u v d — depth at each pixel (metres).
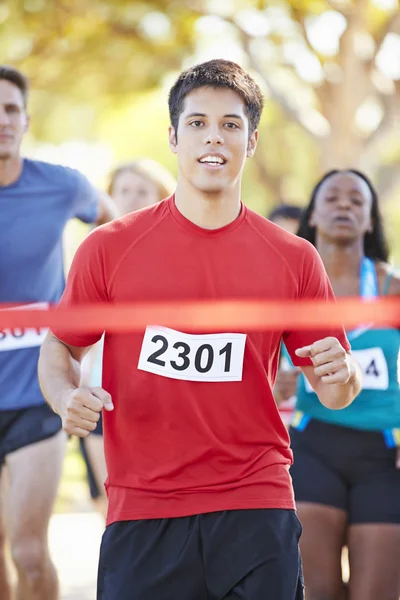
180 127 6.59
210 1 24.36
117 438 6.61
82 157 33.34
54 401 6.47
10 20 24.23
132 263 6.59
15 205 9.55
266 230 6.73
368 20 23.33
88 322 6.57
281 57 24.39
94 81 26.30
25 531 9.24
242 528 6.36
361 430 8.86
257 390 6.52
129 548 6.43
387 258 9.83
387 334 8.96
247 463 6.48
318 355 6.29
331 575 8.71
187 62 25.41
